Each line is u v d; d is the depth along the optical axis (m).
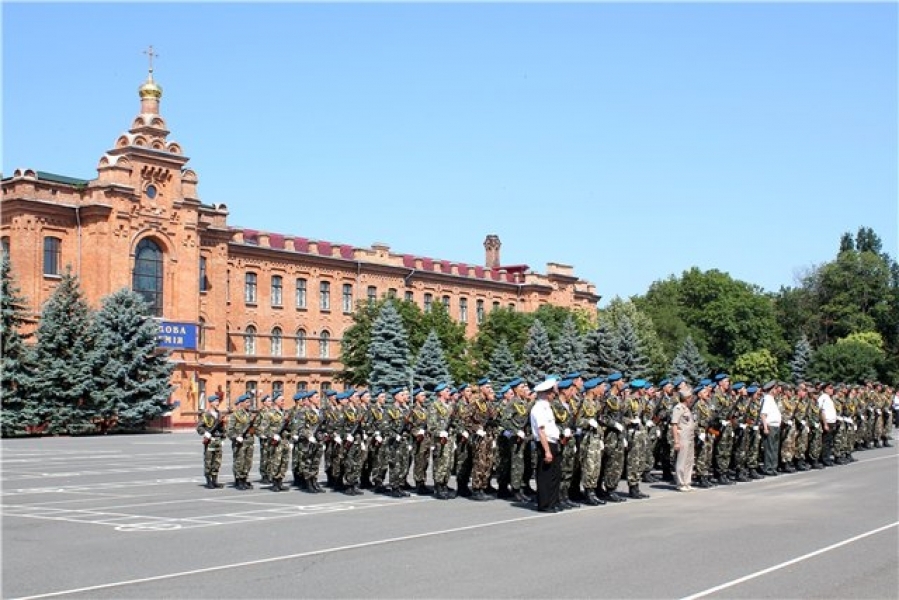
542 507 20.70
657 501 22.72
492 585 12.74
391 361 74.75
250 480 29.23
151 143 71.31
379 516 20.11
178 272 72.75
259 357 80.94
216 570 13.97
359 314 80.56
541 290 108.38
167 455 41.72
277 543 16.44
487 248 113.38
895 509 20.89
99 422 63.62
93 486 27.31
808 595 12.16
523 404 22.81
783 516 19.73
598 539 16.62
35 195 66.12
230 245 79.12
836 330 130.38
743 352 124.00
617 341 88.88
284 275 83.94
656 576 13.30
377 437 24.56
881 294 129.62
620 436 22.70
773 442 29.98
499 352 82.00
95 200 67.94
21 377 59.91
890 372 116.19
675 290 130.50
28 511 21.31
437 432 23.66
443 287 98.62
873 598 12.00
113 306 64.38
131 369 63.50
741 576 13.31
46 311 61.97
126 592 12.49
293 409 25.88
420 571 13.73
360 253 90.81
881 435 42.53
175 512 21.02
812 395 32.75
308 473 25.30
